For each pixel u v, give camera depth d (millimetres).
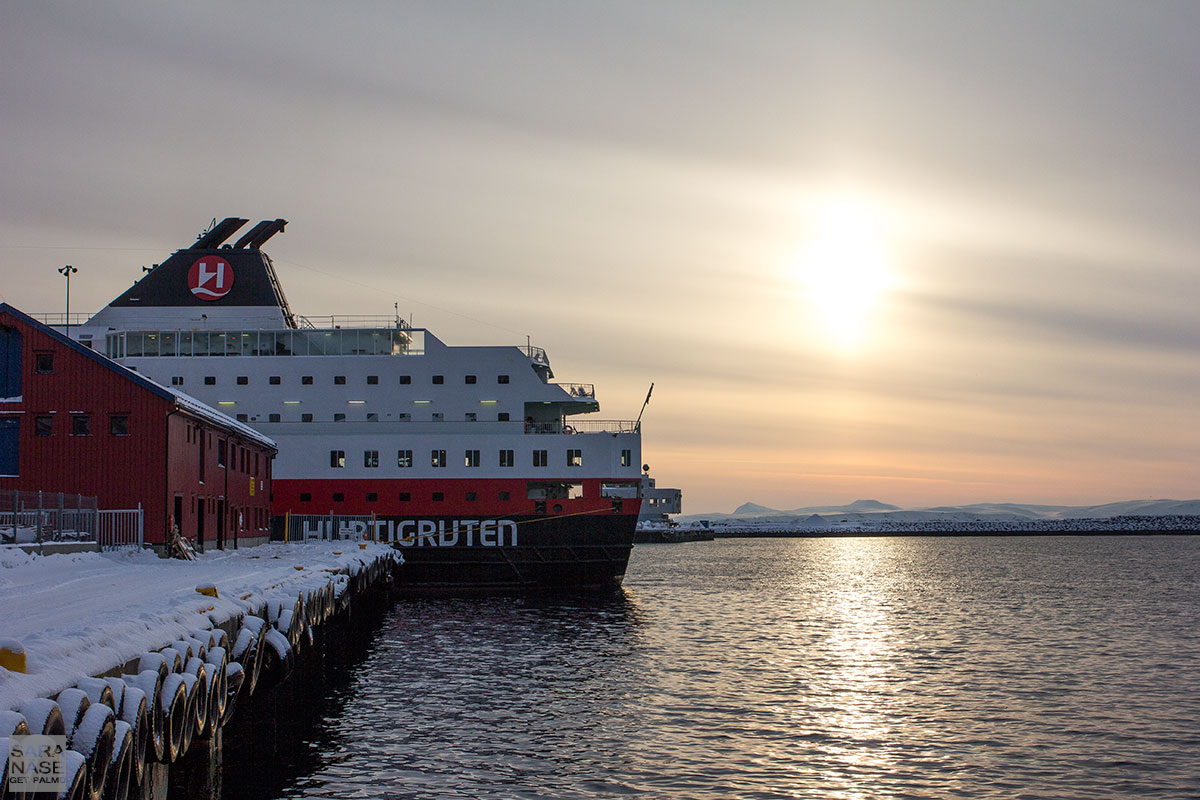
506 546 70562
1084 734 27828
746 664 39812
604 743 25750
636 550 189750
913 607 68875
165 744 14023
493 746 25109
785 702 31750
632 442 71375
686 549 199500
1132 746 26516
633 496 71125
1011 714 30406
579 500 70875
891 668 39562
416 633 48031
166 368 73250
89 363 40875
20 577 25984
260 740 25328
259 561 38906
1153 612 65000
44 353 40969
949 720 29453
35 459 40531
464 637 46594
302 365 73125
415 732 26469
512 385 72750
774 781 22672
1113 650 45719
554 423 74000
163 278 76312
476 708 29844
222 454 51031
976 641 49031
